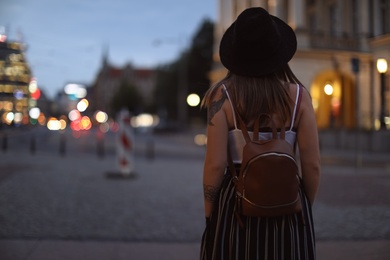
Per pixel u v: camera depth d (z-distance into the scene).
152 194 8.65
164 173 12.45
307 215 1.99
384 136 14.04
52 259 4.45
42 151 20.61
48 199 7.84
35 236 5.37
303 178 2.03
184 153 22.83
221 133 1.95
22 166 13.16
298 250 1.92
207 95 2.07
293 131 1.98
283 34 2.07
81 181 10.28
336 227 5.93
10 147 19.50
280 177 1.76
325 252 4.76
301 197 2.00
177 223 6.19
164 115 65.12
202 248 2.12
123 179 10.84
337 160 17.11
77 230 5.70
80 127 62.66
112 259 4.52
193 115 57.41
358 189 9.20
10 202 7.46
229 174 2.09
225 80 2.06
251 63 1.95
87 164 14.58
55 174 11.42
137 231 5.72
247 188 1.81
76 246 4.98
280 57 1.97
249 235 1.91
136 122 89.25
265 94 1.94
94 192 8.74
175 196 8.44
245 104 1.95
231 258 1.94
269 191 1.77
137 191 8.99
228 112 1.97
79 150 23.05
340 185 9.80
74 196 8.23
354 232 5.64
